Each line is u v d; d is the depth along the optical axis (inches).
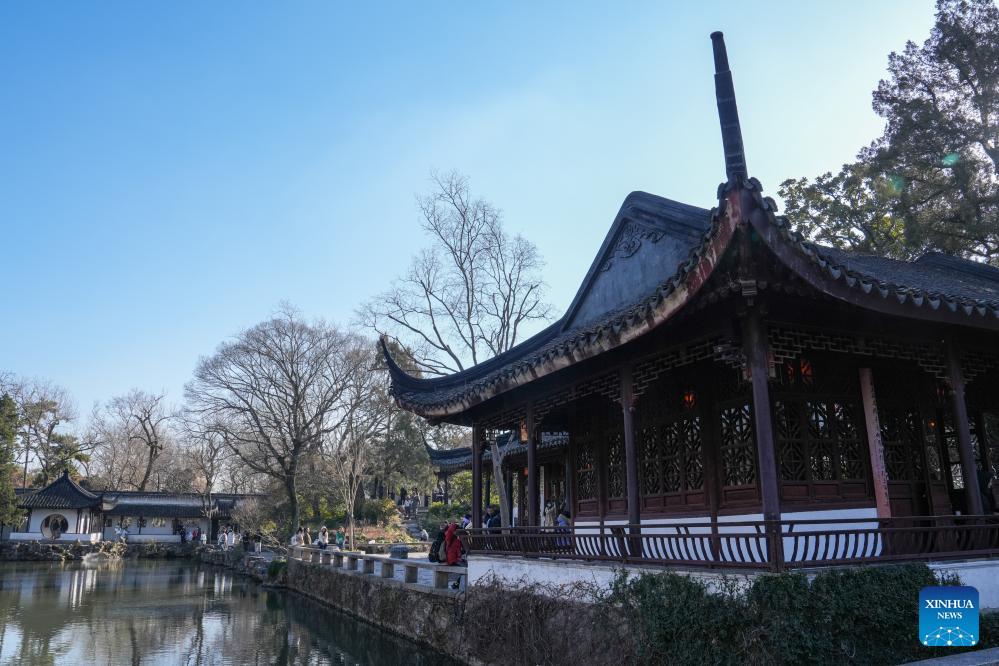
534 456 491.2
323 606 957.2
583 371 431.2
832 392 389.1
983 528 362.0
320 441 1817.2
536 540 459.5
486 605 482.3
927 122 966.4
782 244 272.1
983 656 202.1
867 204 1096.2
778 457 364.5
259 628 805.2
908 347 375.9
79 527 2239.2
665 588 314.0
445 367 1096.2
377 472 1908.2
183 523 2491.4
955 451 472.4
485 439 586.9
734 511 377.7
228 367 1796.3
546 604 409.7
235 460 2049.7
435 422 585.3
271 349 1786.4
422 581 706.2
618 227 502.9
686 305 301.0
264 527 1862.7
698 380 409.7
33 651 682.2
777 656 265.4
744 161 270.5
